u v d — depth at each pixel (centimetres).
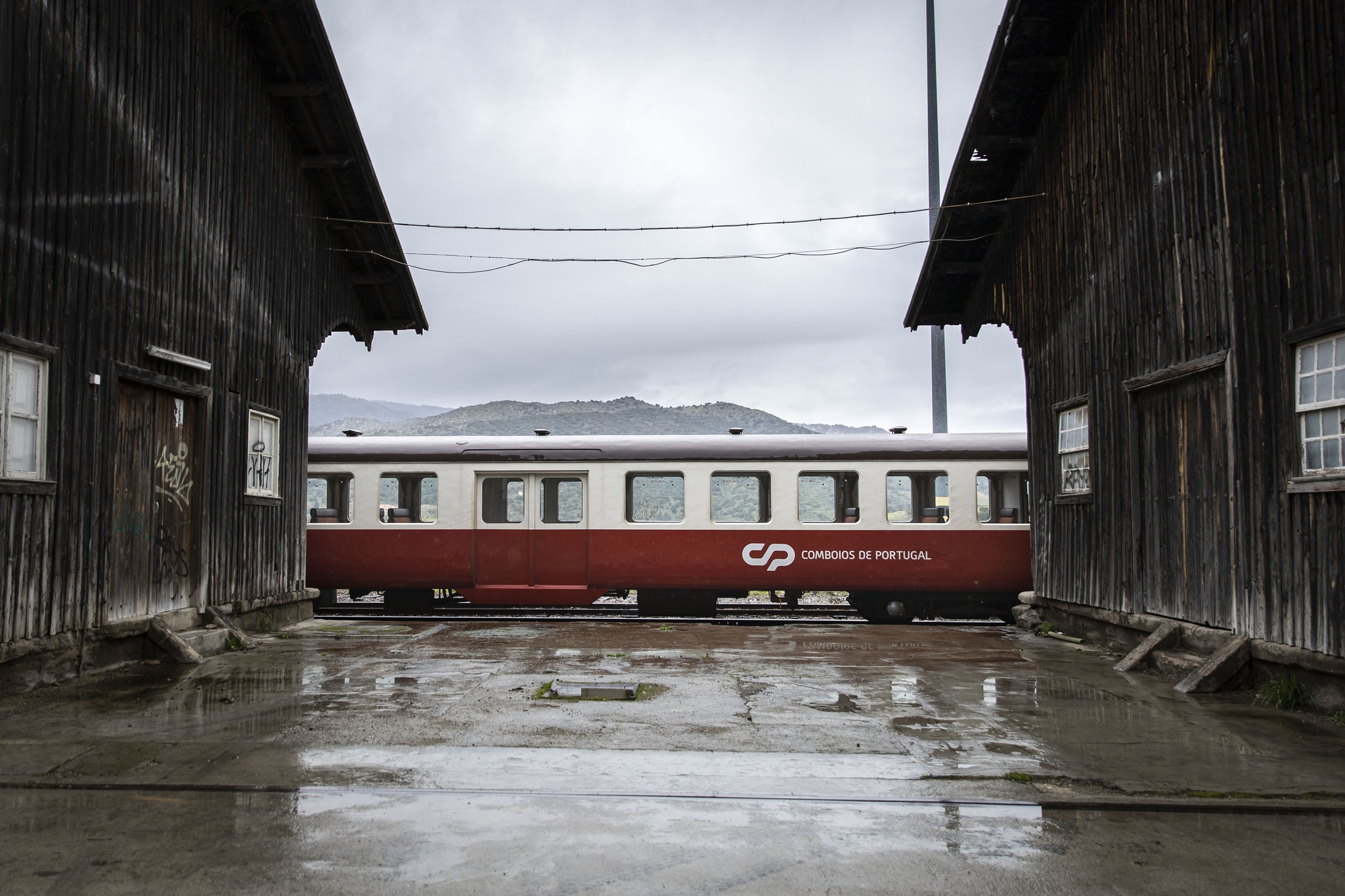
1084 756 514
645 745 531
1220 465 755
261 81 1048
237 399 987
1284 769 488
